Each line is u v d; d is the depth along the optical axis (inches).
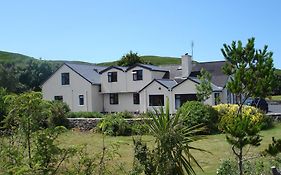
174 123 287.0
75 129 1155.9
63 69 1967.3
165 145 272.5
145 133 290.0
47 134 184.2
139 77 1851.6
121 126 922.7
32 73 2738.7
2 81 2181.3
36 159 177.2
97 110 1926.7
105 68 2022.6
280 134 928.3
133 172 249.0
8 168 173.3
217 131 994.7
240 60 483.5
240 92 471.2
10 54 4633.4
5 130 192.2
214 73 1822.1
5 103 190.1
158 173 264.2
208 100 1556.3
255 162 446.3
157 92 1715.1
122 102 1900.8
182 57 1916.8
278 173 384.8
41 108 187.9
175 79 1841.8
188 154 282.5
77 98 1934.1
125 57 2854.3
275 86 473.1
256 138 378.3
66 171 185.5
